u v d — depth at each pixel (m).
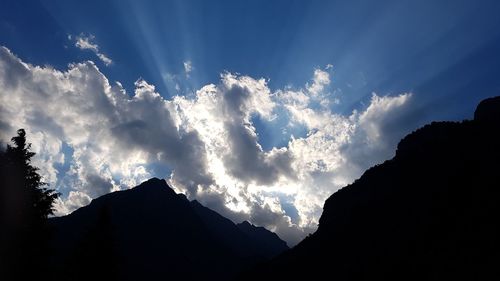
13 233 23.06
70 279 30.48
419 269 71.88
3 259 22.45
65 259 31.59
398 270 76.69
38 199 25.34
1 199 23.25
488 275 58.06
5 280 22.27
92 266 31.20
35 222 24.31
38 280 23.91
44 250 24.64
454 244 73.31
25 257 23.19
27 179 24.94
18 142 25.55
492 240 67.25
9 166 24.45
